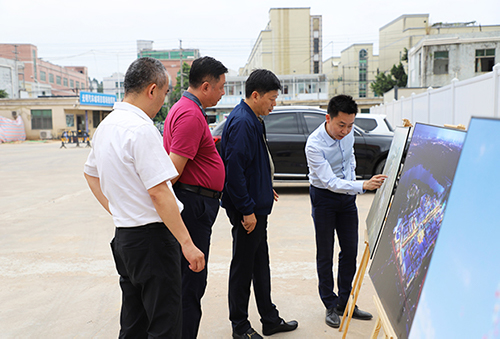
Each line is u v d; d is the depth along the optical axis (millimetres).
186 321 2246
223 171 2316
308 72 55250
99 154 1770
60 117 35219
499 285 740
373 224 2305
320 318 2846
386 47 53031
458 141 1245
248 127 2307
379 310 1565
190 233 2217
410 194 1625
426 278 1093
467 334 822
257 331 2699
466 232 907
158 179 1657
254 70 2398
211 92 2199
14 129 33375
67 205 6828
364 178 7266
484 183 863
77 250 4371
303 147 7145
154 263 1763
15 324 2797
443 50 27734
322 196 2754
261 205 2432
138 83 1777
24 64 62562
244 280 2479
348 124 2564
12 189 8594
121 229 1772
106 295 3256
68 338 2613
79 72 89688
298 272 3660
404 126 2119
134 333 1961
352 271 2857
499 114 7164
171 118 2188
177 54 89438
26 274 3701
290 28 54594
